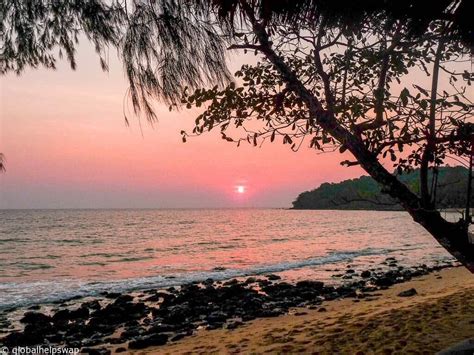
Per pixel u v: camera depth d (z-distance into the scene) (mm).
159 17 2838
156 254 38531
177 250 41938
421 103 2797
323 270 25453
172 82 2961
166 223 114000
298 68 3596
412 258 31766
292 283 20531
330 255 34250
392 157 3047
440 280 18891
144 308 15070
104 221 127125
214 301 16062
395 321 8273
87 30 2818
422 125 2887
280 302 15203
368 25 3000
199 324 12336
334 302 14828
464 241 2916
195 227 92000
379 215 180000
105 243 51938
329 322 9828
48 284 21812
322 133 3291
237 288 17922
